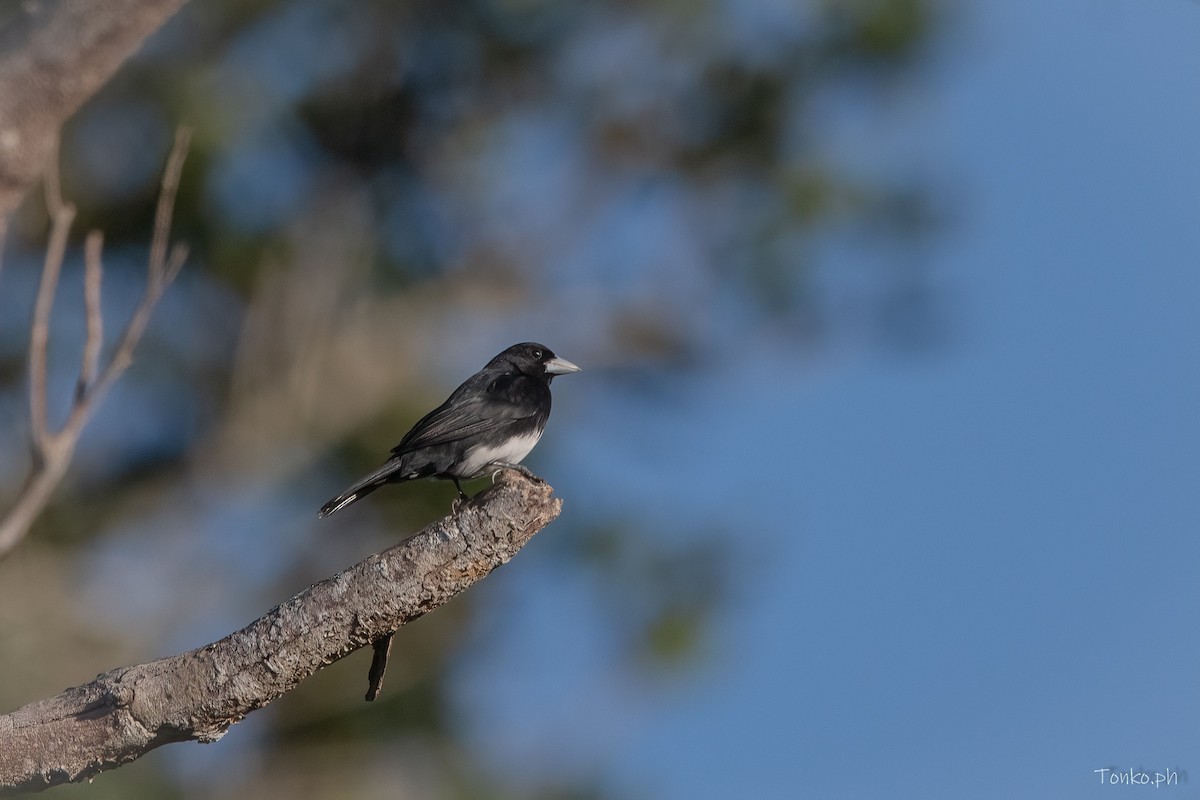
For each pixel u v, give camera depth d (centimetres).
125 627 1327
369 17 1484
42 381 487
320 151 1529
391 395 1456
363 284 1500
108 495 1422
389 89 1521
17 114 481
